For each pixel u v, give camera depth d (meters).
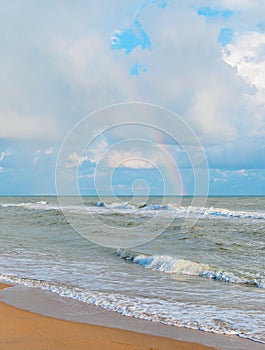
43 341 5.03
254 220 23.80
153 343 5.16
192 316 6.40
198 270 10.20
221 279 9.46
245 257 12.57
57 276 9.45
